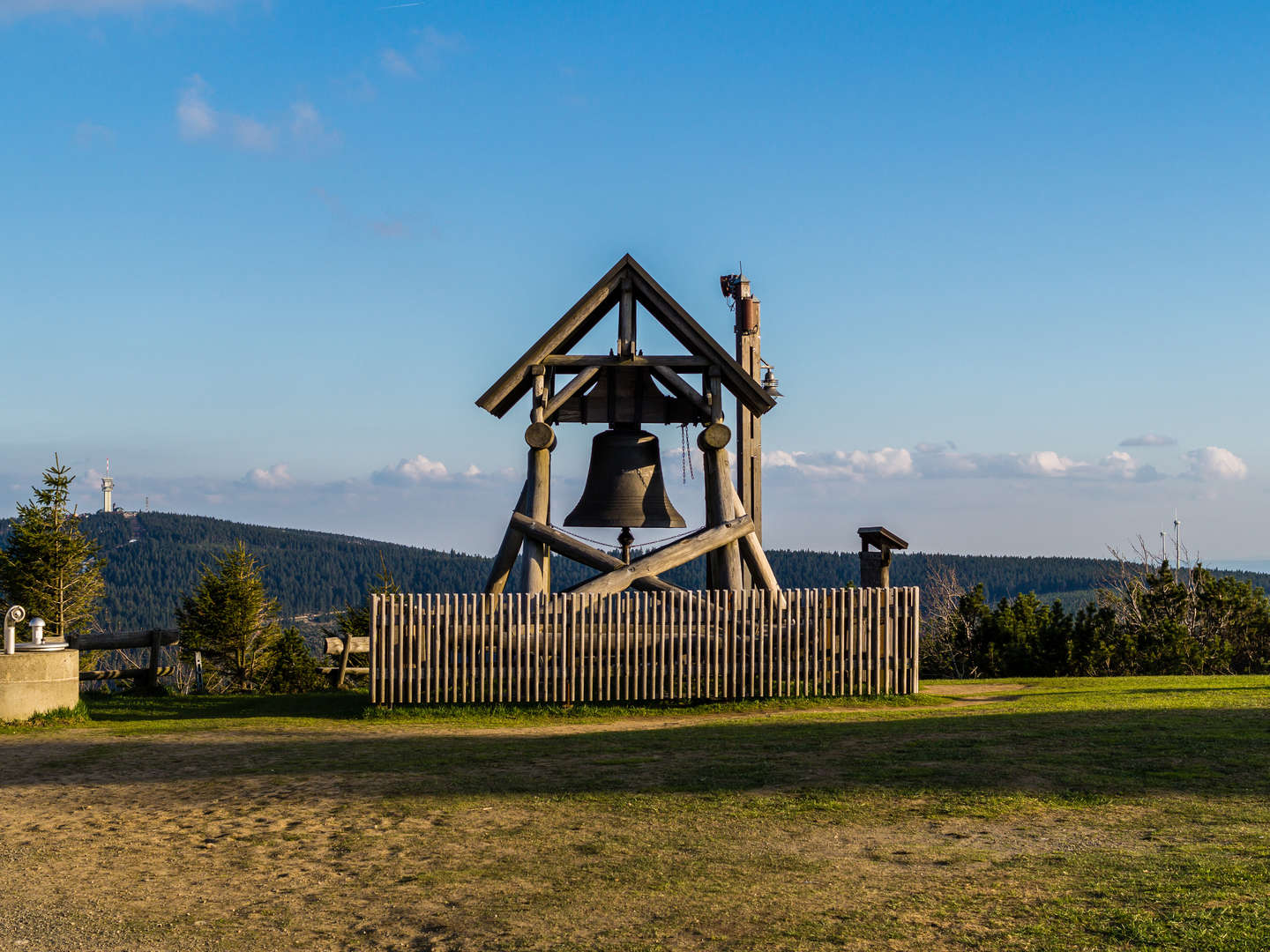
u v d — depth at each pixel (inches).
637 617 713.6
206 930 259.8
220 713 738.2
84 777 470.3
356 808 388.8
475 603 706.8
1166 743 462.9
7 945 251.1
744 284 1088.8
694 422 799.1
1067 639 1058.1
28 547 2215.8
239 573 2546.8
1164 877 270.8
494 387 762.8
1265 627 1093.1
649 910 264.7
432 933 253.1
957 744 486.0
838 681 725.3
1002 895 264.7
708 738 544.4
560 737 573.0
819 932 244.2
